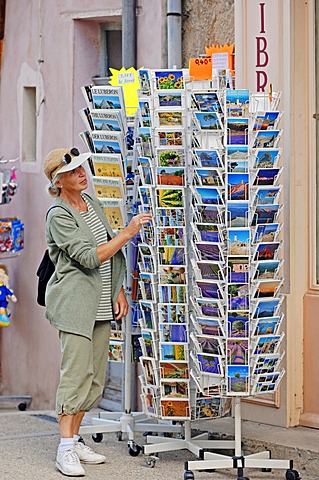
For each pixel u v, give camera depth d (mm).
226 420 10320
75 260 9164
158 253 9133
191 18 11516
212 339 8789
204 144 8875
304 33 9906
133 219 9008
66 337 9156
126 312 9594
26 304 14680
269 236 8859
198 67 9672
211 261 8773
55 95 13930
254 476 9078
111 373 13156
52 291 9211
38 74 14312
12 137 15141
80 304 9141
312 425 9898
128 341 10023
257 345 8805
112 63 13594
